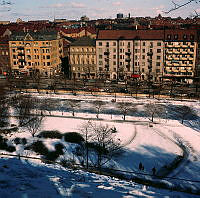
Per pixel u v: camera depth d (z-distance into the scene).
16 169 21.17
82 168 34.34
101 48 110.69
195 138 56.12
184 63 102.81
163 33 104.19
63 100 83.69
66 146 51.91
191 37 100.25
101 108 75.56
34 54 119.38
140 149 51.09
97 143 51.81
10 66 122.88
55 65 125.56
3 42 122.38
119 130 60.12
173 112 71.50
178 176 41.62
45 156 47.69
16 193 14.93
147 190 19.61
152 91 90.88
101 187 18.27
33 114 68.19
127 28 125.31
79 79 112.81
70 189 16.41
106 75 112.44
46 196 14.70
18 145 52.06
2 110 67.69
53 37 122.69
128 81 105.19
